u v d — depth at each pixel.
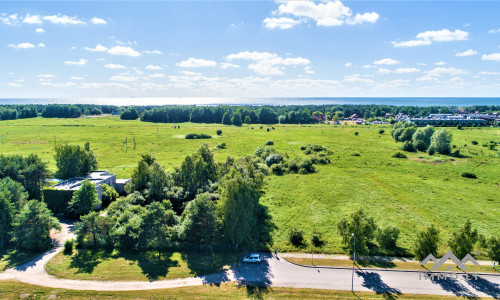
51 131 161.62
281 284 36.81
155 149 121.25
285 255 43.88
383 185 76.62
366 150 119.44
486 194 69.38
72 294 34.47
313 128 195.12
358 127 199.88
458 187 74.38
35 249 43.91
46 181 67.31
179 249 44.38
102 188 64.50
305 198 67.94
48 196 57.84
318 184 77.94
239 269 40.00
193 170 65.44
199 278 37.78
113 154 110.75
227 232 44.16
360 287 36.28
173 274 38.41
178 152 115.88
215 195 58.25
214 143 136.62
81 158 71.62
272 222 55.28
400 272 39.41
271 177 85.62
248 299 34.00
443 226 53.38
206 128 189.88
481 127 179.75
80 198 54.31
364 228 41.50
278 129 189.50
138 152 115.00
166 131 172.00
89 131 164.62
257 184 60.62
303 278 38.09
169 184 64.38
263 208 59.81
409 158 105.81
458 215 58.00
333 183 78.69
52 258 41.97
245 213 45.22
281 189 74.69
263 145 131.62
